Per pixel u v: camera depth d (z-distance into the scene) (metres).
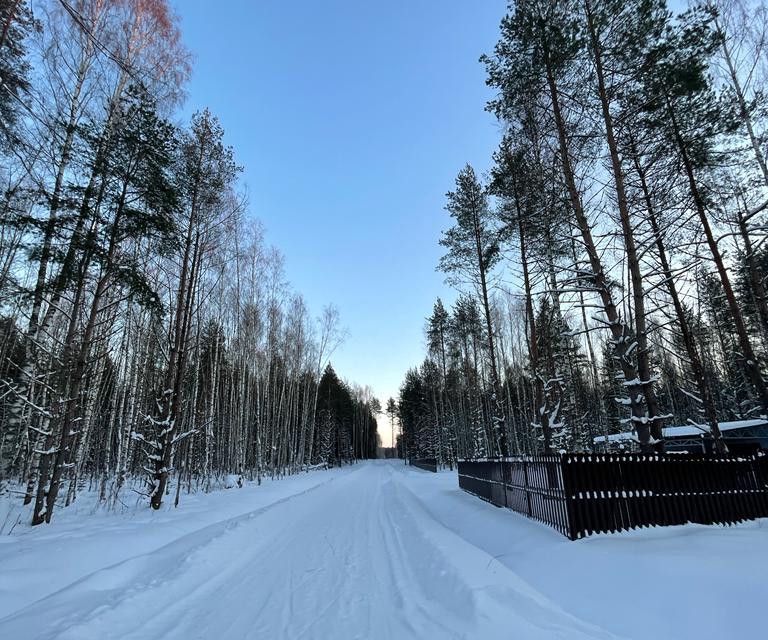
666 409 37.56
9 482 13.90
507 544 6.46
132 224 10.28
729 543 5.04
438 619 3.99
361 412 93.12
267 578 5.68
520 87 11.45
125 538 7.16
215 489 18.62
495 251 18.28
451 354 38.34
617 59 10.12
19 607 4.46
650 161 10.77
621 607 3.84
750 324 23.58
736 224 12.02
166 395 12.62
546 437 13.87
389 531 8.88
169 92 13.14
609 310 9.64
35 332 10.61
